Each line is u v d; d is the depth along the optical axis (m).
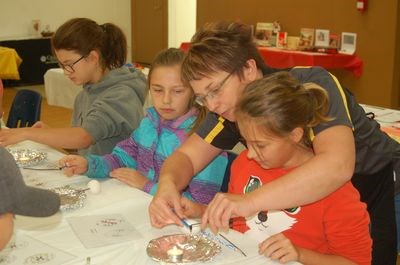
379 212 1.50
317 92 1.19
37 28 8.77
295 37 6.38
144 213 1.46
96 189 1.60
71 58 2.13
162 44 9.36
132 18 9.77
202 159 1.57
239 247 1.24
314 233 1.29
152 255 1.17
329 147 1.14
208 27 1.33
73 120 2.42
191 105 1.84
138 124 2.19
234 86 1.27
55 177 1.76
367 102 5.92
